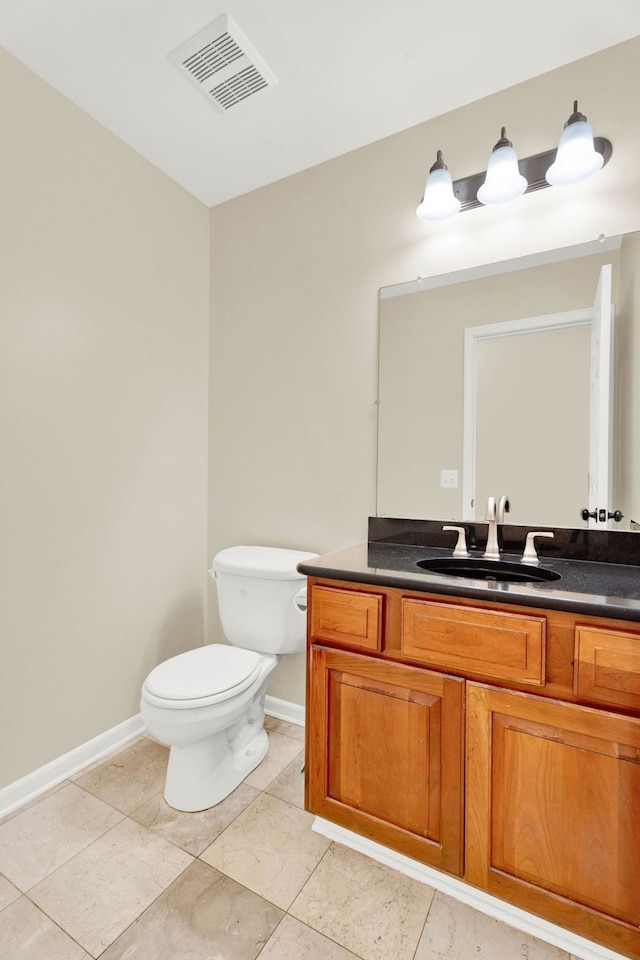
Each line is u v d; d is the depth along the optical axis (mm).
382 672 1206
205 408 2289
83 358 1705
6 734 1478
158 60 1479
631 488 1404
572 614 989
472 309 1646
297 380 2018
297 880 1229
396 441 1786
